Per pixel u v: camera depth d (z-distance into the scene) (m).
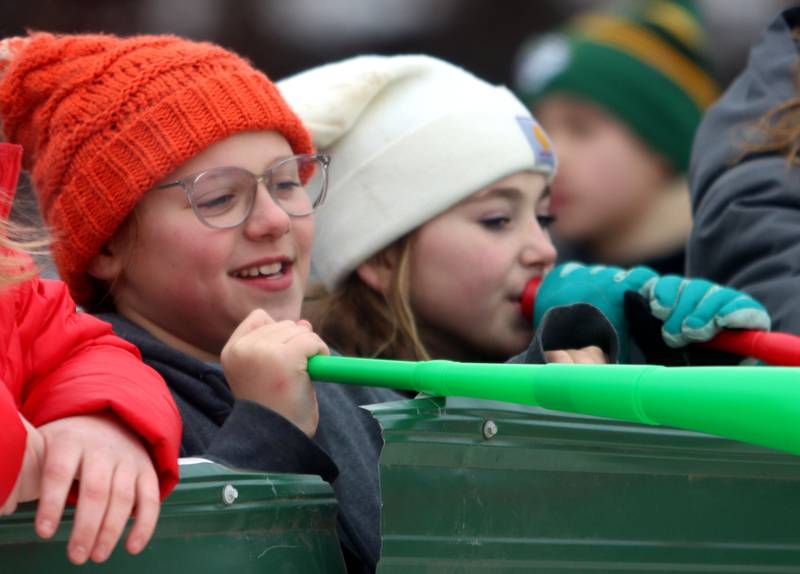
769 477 6.72
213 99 8.09
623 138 15.22
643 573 6.44
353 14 19.42
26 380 6.28
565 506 6.32
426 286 9.98
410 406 6.16
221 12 18.88
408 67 10.15
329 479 6.80
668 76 15.23
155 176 7.98
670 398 5.30
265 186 8.15
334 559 6.41
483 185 9.88
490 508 6.21
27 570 5.65
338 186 10.07
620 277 9.14
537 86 15.63
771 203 10.05
